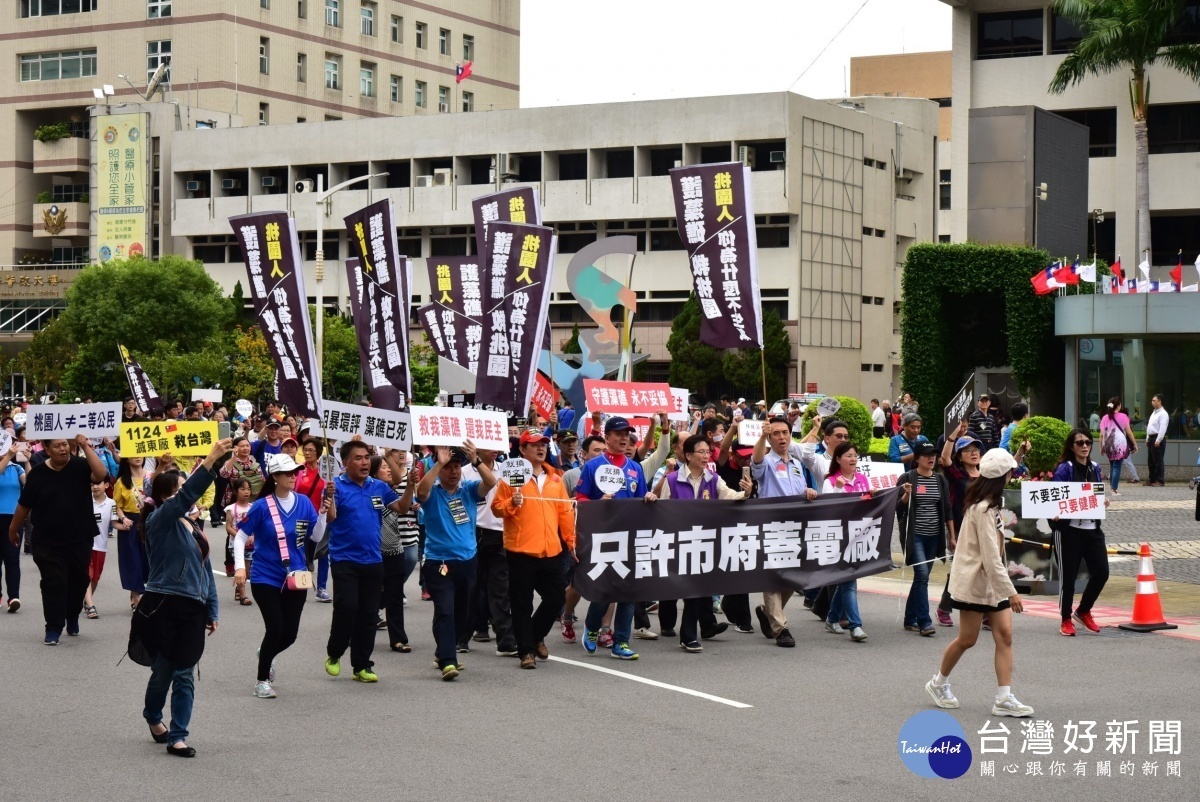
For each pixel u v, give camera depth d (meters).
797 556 13.59
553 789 8.22
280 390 18.00
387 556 13.36
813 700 10.85
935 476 14.30
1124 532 23.58
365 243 17.12
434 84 92.94
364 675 11.73
